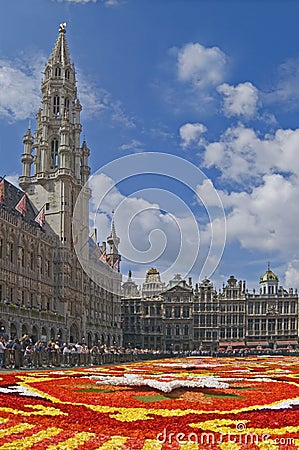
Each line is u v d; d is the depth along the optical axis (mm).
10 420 14586
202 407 17703
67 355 56125
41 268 107812
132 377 31156
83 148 130500
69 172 119625
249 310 167125
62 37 132250
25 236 101000
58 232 116625
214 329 165750
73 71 131375
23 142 123562
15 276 95875
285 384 27547
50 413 16016
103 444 12258
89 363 61281
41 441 12445
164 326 166250
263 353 126250
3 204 100938
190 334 165125
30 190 121562
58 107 127250
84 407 17500
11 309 85562
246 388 25375
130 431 13594
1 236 92062
